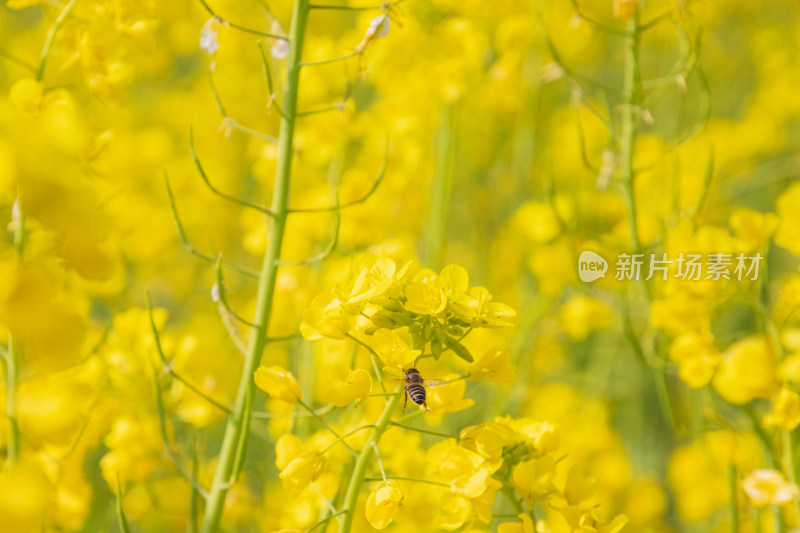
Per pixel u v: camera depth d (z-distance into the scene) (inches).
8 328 33.1
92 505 42.3
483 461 35.5
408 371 35.6
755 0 88.7
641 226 48.1
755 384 38.5
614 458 49.1
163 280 59.4
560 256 49.9
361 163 49.6
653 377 60.6
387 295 35.4
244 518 41.6
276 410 41.2
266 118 67.2
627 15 41.4
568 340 63.8
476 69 51.6
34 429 34.9
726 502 46.9
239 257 62.9
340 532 35.6
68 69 39.3
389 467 38.6
